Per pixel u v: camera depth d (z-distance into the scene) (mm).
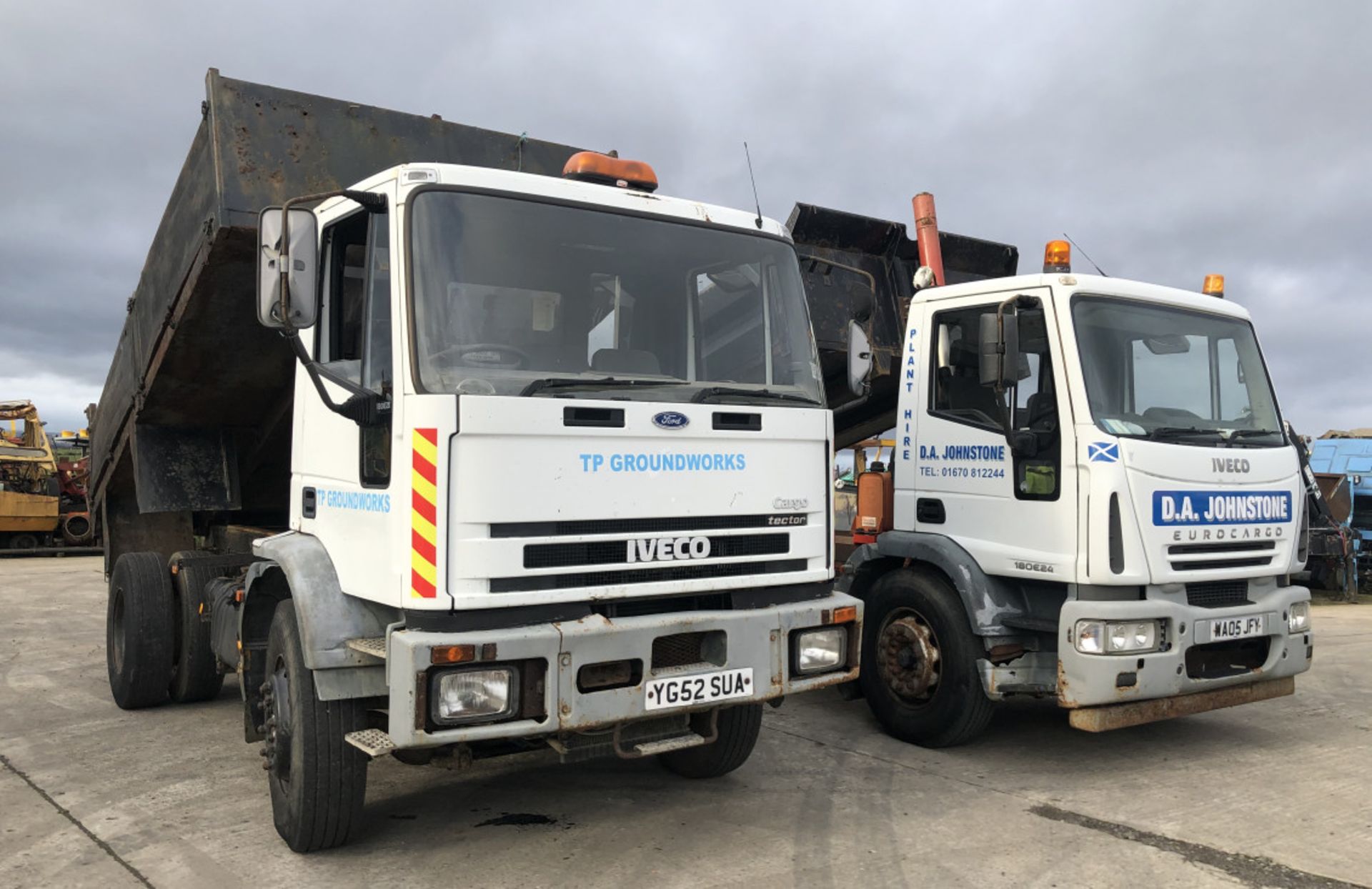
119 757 5734
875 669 6352
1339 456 19297
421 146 5488
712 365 4465
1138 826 4641
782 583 4395
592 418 3895
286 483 6969
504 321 3936
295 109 5148
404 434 3672
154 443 6410
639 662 3906
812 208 7102
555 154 5926
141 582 6734
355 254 4305
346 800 4082
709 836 4469
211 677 6824
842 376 7691
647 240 4379
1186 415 5836
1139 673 5215
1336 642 10727
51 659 8930
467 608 3619
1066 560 5387
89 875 4027
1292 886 3973
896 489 6492
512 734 3635
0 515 21641
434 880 3959
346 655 3943
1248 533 5750
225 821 4648
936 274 7332
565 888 3889
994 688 5648
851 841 4422
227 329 5582
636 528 3994
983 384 5516
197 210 5223
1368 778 5438
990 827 4621
